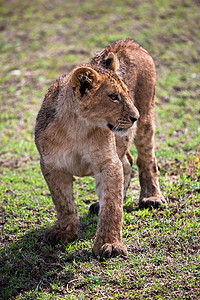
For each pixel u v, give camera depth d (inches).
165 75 802.8
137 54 406.3
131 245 325.7
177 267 293.3
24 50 958.4
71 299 271.6
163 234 335.6
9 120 697.0
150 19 1016.2
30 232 366.3
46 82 817.5
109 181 318.3
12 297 283.6
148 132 407.5
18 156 572.7
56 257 320.8
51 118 322.0
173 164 492.4
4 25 1088.2
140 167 418.3
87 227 367.2
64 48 936.9
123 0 1128.2
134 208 399.2
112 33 966.4
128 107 309.9
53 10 1133.7
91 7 1114.7
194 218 355.6
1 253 334.0
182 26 981.8
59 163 327.6
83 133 317.4
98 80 302.8
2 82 839.1
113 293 275.7
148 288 275.0
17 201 431.5
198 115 660.1
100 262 306.7
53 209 413.7
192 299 262.7
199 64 839.1
